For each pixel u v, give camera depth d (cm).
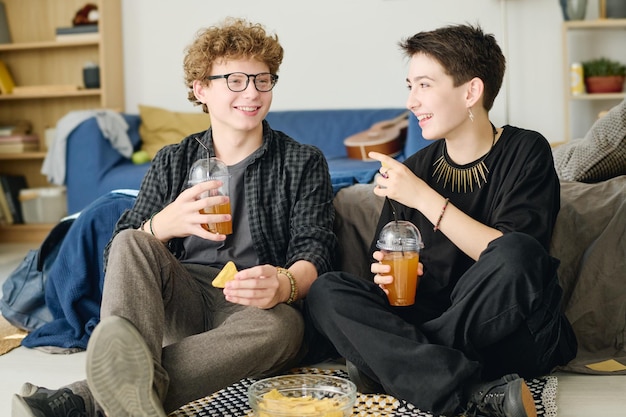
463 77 183
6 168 563
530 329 168
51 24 562
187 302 185
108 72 532
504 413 154
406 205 183
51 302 254
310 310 179
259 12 530
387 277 177
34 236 529
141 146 511
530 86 496
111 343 140
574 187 225
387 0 510
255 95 191
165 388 154
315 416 147
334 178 268
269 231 198
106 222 247
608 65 471
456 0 501
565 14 474
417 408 172
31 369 220
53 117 563
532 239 165
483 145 190
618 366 198
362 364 173
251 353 168
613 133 225
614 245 212
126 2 545
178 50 542
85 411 153
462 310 166
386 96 518
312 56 525
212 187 177
